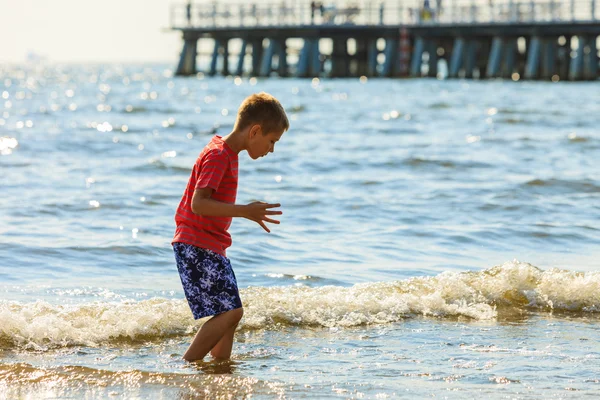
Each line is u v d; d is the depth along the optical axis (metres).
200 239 8.08
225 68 129.88
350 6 114.75
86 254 13.86
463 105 61.12
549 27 103.38
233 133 8.06
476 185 23.02
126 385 7.56
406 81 111.19
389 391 7.43
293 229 16.69
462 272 11.74
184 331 9.43
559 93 77.75
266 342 9.10
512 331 9.65
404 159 28.30
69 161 27.25
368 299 10.53
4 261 13.20
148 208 18.70
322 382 7.70
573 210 19.25
